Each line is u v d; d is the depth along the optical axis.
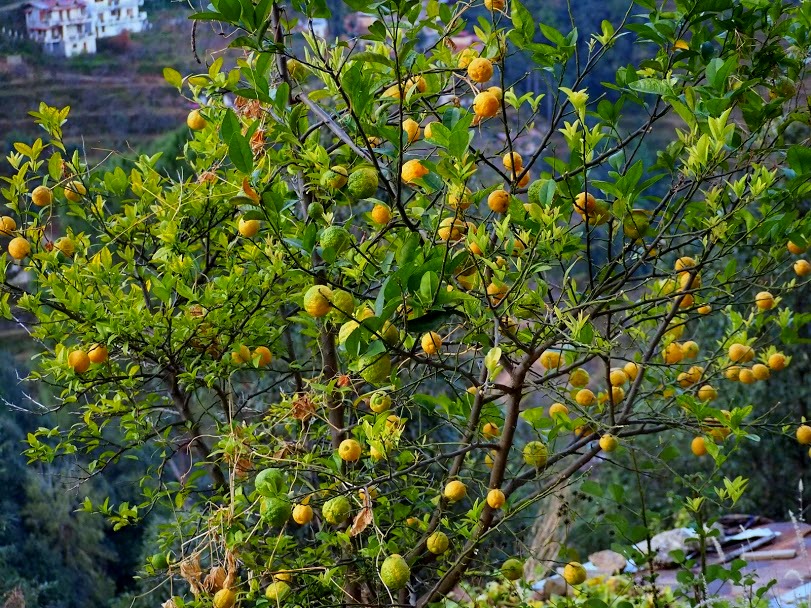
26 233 2.64
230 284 2.56
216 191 2.71
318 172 2.22
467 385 3.21
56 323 2.63
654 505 6.23
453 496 2.17
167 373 2.76
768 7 2.30
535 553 2.62
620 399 2.60
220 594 2.00
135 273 2.91
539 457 2.40
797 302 6.02
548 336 2.10
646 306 2.54
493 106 2.01
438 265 1.63
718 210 2.27
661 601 2.79
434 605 2.20
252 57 2.50
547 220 1.96
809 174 2.04
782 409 6.44
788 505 6.46
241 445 2.17
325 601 2.38
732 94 2.10
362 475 2.43
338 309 1.63
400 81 1.80
